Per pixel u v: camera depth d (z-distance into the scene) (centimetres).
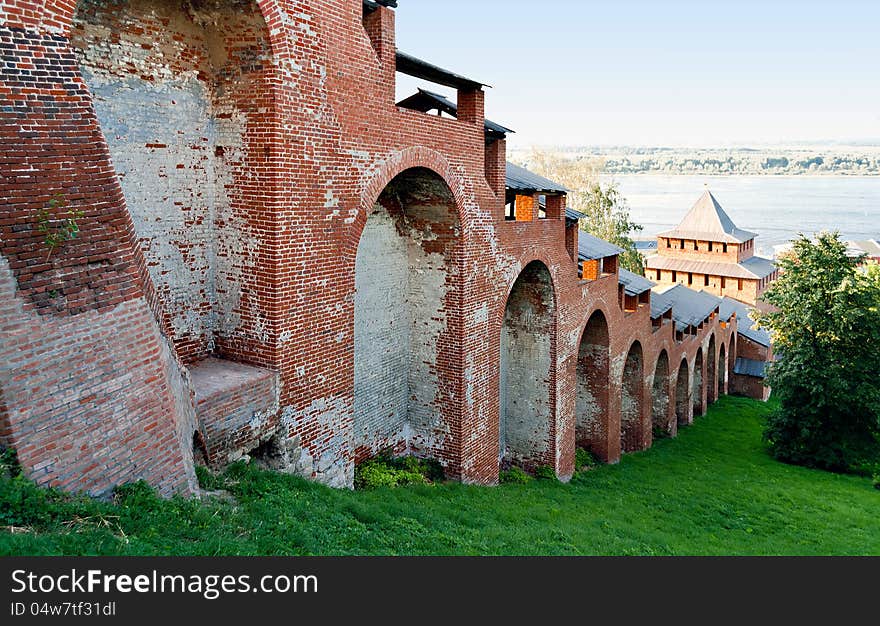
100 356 627
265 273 923
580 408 2342
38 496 539
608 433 2308
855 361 2697
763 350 4753
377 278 1365
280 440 945
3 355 546
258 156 905
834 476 2619
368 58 1051
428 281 1438
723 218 6247
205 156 934
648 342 2717
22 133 588
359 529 809
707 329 3744
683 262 6247
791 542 1631
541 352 1855
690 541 1436
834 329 2719
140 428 659
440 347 1448
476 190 1415
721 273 5975
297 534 700
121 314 659
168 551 559
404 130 1153
